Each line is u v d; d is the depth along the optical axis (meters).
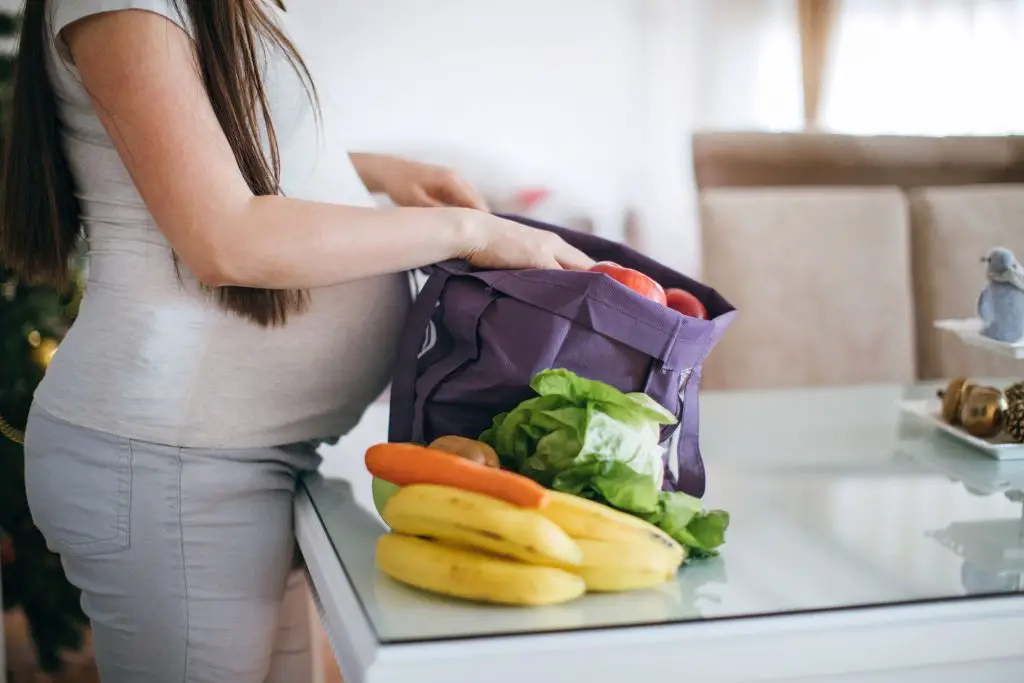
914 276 1.84
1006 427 1.09
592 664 0.62
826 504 0.90
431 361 0.93
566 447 0.73
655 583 0.70
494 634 0.63
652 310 0.81
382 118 3.89
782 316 1.80
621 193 4.10
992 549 0.79
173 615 0.98
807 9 3.96
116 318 0.95
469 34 3.88
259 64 0.94
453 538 0.69
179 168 0.82
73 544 0.98
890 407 1.29
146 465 0.96
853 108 4.06
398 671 0.60
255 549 1.00
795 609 0.68
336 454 1.10
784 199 1.81
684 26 4.02
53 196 0.98
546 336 0.82
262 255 0.84
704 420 1.21
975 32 3.98
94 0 0.81
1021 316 1.08
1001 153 2.88
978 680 0.70
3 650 1.80
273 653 1.22
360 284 1.02
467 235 0.90
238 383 0.97
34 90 0.95
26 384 1.73
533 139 4.02
